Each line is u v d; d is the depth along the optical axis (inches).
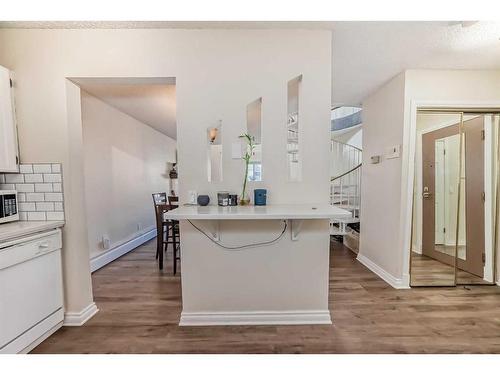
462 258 114.3
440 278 110.1
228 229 79.5
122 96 129.5
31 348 68.7
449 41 80.7
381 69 102.0
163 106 148.3
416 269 109.5
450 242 111.7
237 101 78.6
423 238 110.3
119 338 73.4
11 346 61.9
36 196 79.4
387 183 115.3
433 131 109.6
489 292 102.0
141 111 159.8
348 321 81.3
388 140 114.4
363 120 139.6
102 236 140.9
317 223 79.6
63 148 78.5
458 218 111.5
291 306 81.1
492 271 109.8
